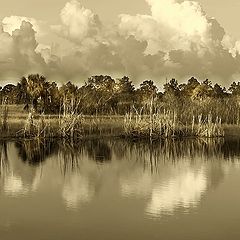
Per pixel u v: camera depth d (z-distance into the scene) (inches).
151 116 2955.2
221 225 917.8
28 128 2696.9
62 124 2723.9
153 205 1087.6
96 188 1305.4
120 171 1625.2
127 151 2247.8
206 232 874.1
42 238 839.7
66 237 845.8
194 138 2982.3
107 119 3405.5
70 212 1021.2
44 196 1189.1
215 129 3164.4
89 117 3344.0
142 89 4485.7
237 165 1782.7
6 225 921.5
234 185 1350.9
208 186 1337.4
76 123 2738.7
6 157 1968.5
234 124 3602.4
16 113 3420.3
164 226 912.3
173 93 4456.2
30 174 1550.2
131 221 948.0
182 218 970.1
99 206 1075.3
